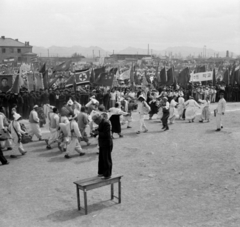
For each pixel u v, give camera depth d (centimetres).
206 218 703
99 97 2506
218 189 880
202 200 810
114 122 1566
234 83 3597
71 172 1090
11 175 1071
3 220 740
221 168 1070
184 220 700
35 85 2483
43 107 2095
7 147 1434
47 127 1892
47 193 904
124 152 1336
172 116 2036
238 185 899
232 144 1403
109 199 848
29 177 1047
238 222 673
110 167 792
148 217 726
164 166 1128
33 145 1496
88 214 759
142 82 3738
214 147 1366
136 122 2089
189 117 2083
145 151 1343
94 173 1072
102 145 789
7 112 2067
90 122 1602
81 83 2502
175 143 1467
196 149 1346
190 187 909
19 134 1298
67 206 812
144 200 830
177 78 3619
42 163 1204
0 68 4256
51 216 755
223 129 1791
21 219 743
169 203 802
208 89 3166
